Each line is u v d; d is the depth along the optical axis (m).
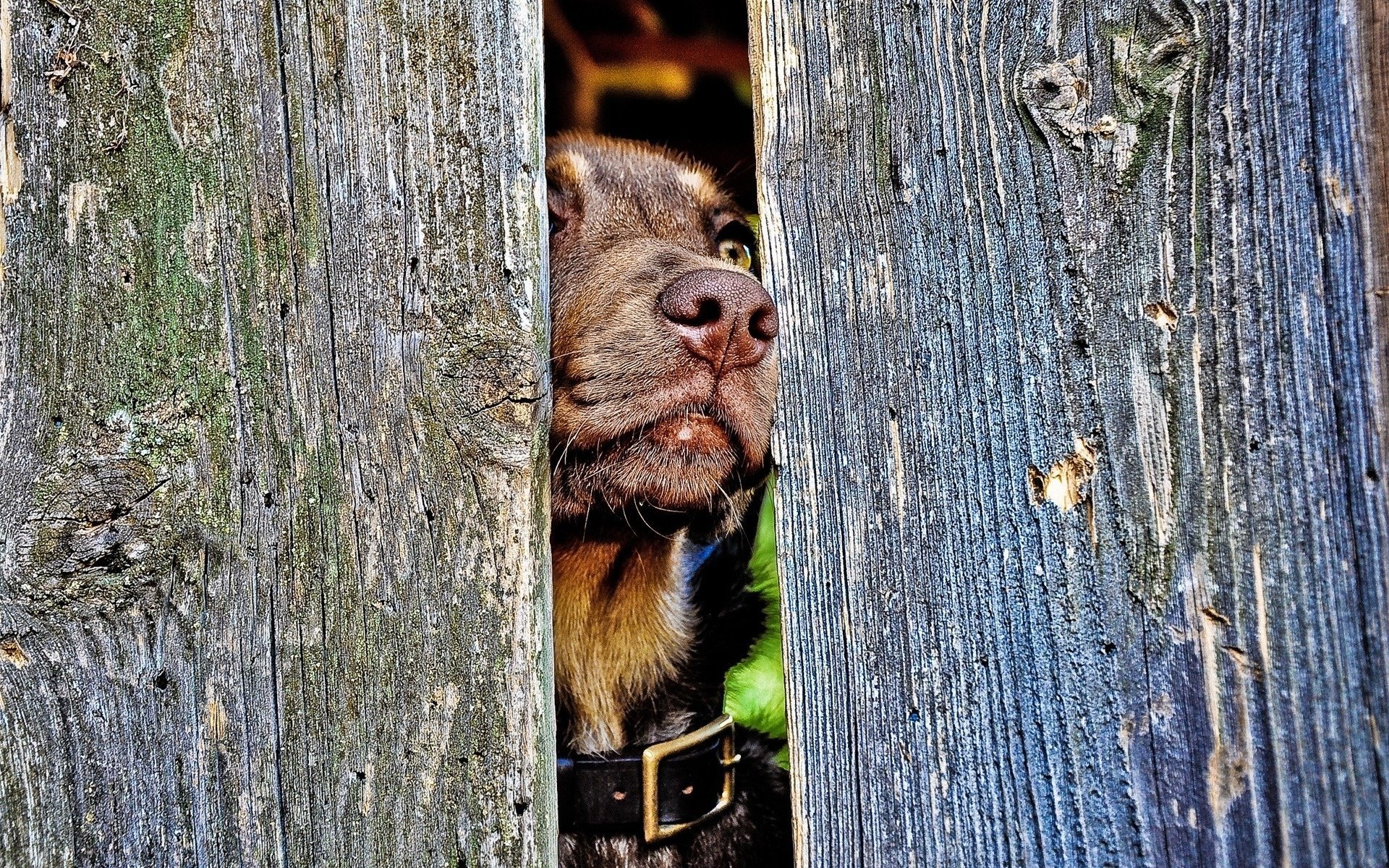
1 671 1.74
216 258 1.74
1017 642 1.62
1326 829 1.39
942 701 1.67
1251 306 1.48
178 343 1.75
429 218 1.69
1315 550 1.42
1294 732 1.42
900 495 1.72
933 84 1.70
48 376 1.77
